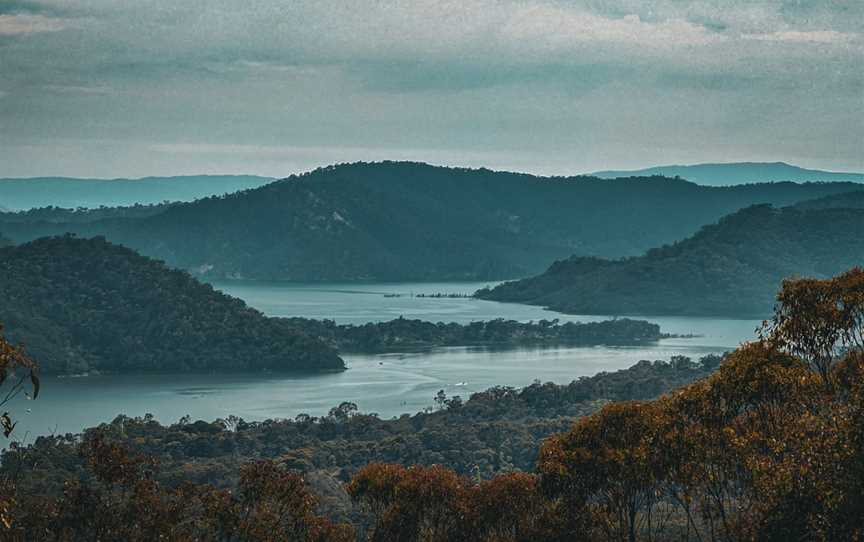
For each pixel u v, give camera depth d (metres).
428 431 150.38
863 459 41.38
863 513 40.97
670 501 70.81
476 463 129.12
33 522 55.16
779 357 50.72
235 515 62.28
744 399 51.47
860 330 49.41
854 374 48.09
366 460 134.25
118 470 58.91
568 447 60.16
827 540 41.88
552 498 60.91
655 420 56.38
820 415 46.19
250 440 148.88
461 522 63.94
